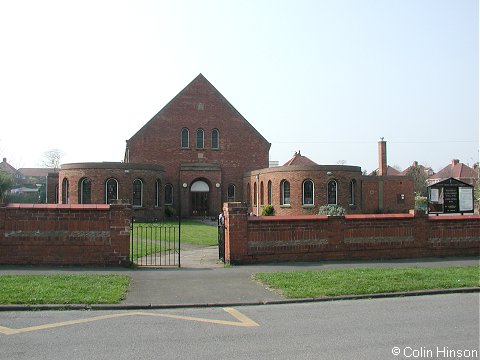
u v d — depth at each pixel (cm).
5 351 662
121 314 889
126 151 4597
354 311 905
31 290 1014
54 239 1400
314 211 3631
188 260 1636
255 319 849
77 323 817
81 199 3572
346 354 650
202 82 4550
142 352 659
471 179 7575
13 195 6688
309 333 754
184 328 788
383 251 1577
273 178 3825
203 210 4438
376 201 4525
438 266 1423
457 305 954
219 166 4481
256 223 1478
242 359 630
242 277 1243
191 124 4497
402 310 910
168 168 4422
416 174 7238
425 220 1623
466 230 1666
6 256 1396
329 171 3653
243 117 4600
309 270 1330
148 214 3712
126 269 1374
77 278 1166
